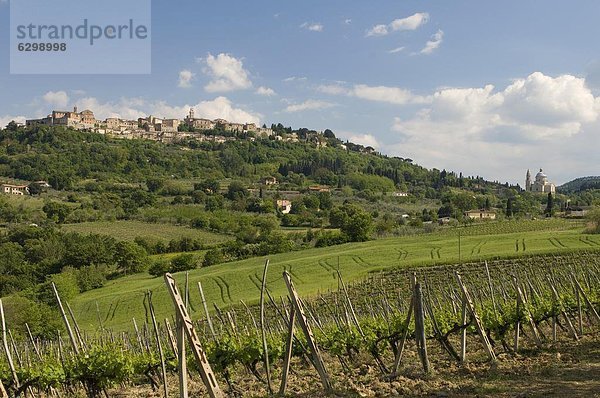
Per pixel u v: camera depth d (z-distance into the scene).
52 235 86.06
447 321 16.22
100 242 83.25
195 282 62.91
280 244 88.38
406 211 154.25
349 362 15.41
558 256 53.53
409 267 56.16
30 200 125.88
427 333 15.88
